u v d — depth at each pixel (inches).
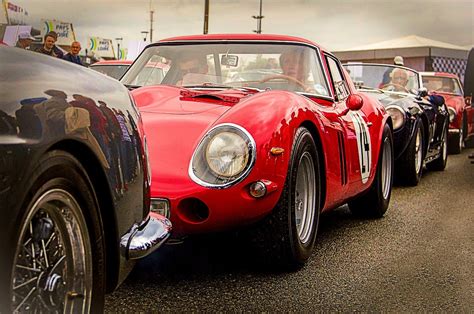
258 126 128.1
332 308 119.2
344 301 123.3
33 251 71.0
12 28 400.5
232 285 131.7
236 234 136.5
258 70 173.0
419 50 791.1
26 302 71.0
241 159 124.6
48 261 74.1
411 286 134.0
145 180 92.3
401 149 282.0
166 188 122.9
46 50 335.9
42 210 72.1
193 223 125.2
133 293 125.1
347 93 192.4
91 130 77.5
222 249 159.5
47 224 73.1
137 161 89.0
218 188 123.2
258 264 140.0
